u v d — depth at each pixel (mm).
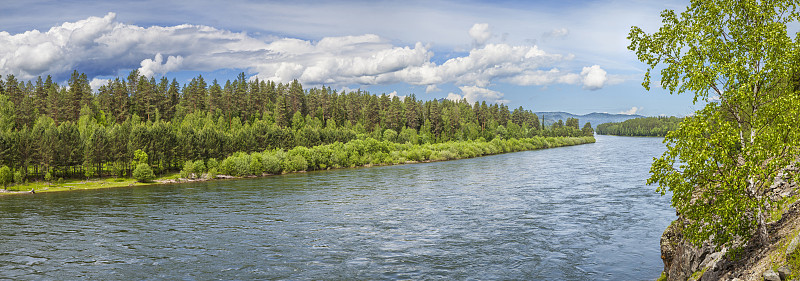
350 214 51094
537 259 30297
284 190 79250
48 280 30234
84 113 163875
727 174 15031
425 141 195500
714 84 15703
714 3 16188
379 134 189250
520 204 52156
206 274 30266
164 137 129625
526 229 39094
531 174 87625
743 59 15203
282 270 30484
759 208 15562
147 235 43219
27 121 152500
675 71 16219
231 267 31594
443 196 62438
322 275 29094
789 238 14875
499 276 27375
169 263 33156
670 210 43906
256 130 156500
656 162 16094
